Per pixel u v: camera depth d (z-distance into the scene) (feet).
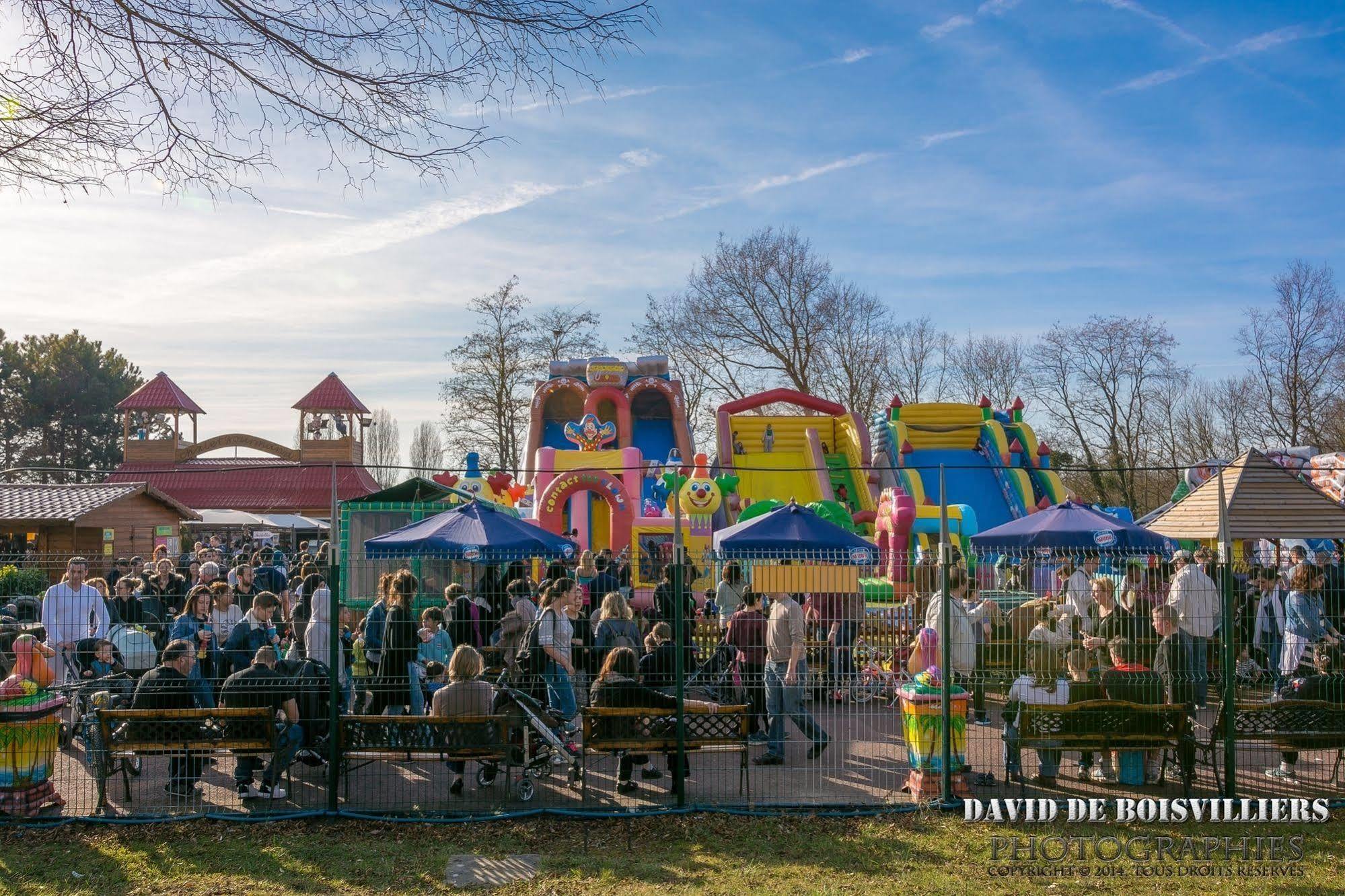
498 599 37.55
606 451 73.15
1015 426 85.30
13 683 24.39
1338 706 25.75
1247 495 45.09
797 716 28.81
